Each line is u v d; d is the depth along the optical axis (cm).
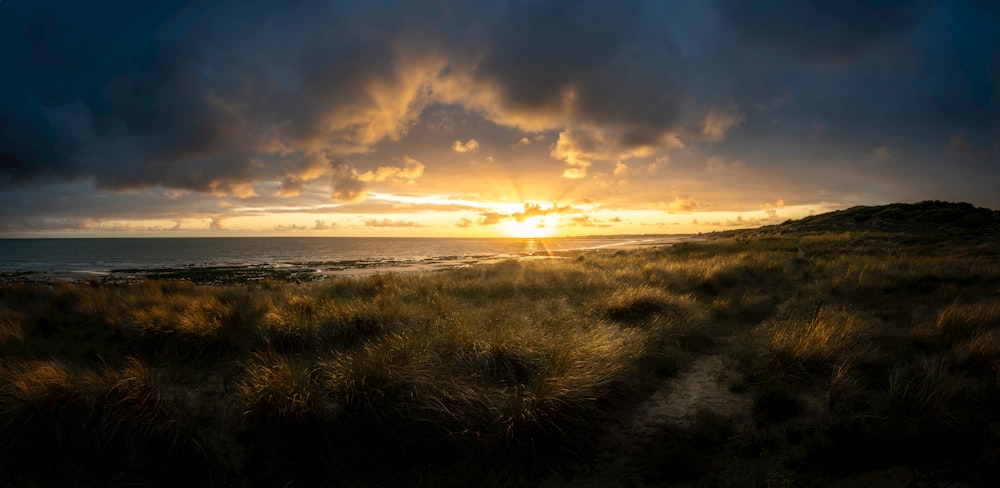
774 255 1866
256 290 1328
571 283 1259
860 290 1024
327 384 473
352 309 764
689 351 677
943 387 439
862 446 378
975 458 351
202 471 403
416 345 564
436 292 1074
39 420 412
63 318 850
